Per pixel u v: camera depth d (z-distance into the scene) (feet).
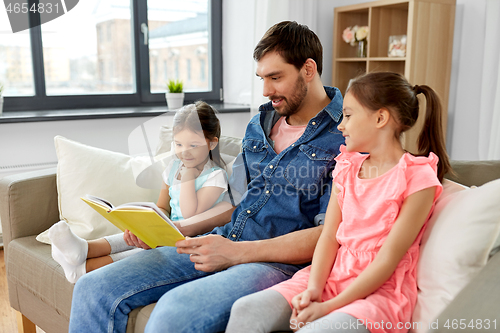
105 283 3.88
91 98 10.34
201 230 4.66
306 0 11.21
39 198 5.63
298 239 3.98
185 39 11.59
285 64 4.39
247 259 3.94
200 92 11.92
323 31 12.07
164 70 11.41
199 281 3.60
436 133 3.88
